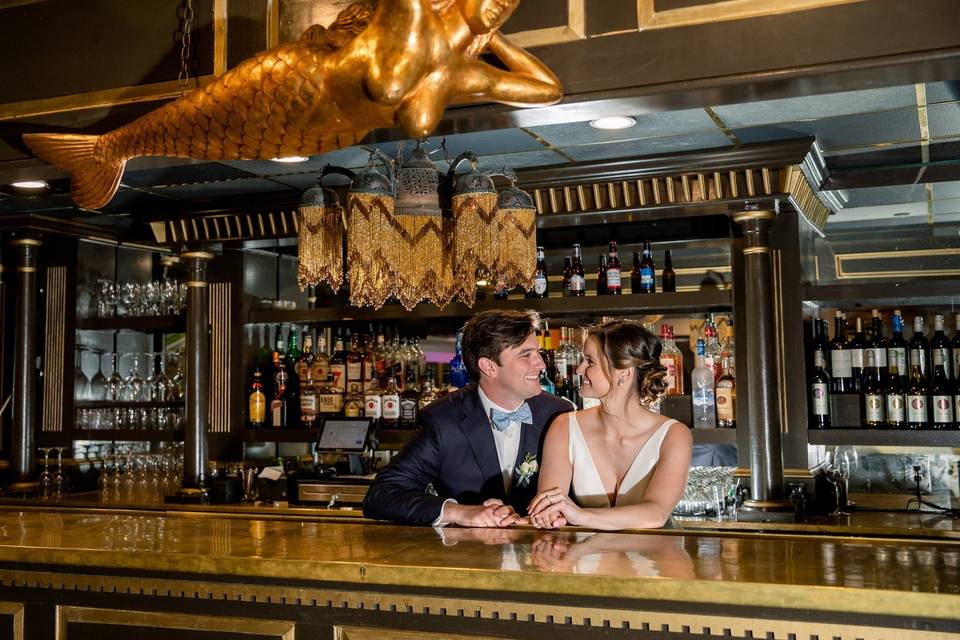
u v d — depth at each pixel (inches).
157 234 183.8
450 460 114.1
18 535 96.6
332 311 184.5
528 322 111.3
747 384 153.7
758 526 141.6
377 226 107.5
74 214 192.9
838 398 162.4
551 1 100.3
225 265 191.6
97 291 208.1
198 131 99.3
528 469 112.8
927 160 149.7
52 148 111.7
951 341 159.8
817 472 159.6
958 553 81.5
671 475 103.0
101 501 183.3
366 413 183.2
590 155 146.3
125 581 87.4
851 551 82.4
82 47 120.5
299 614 82.2
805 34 91.0
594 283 180.2
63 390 203.0
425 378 191.9
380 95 85.8
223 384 190.1
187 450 180.5
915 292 147.6
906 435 147.3
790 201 145.7
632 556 80.2
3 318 211.6
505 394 112.7
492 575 74.5
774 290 153.3
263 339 197.0
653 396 106.9
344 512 156.8
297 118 93.0
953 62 87.5
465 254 109.1
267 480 179.6
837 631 67.6
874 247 173.6
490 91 91.6
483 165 151.2
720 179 145.0
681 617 71.3
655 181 148.2
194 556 83.5
